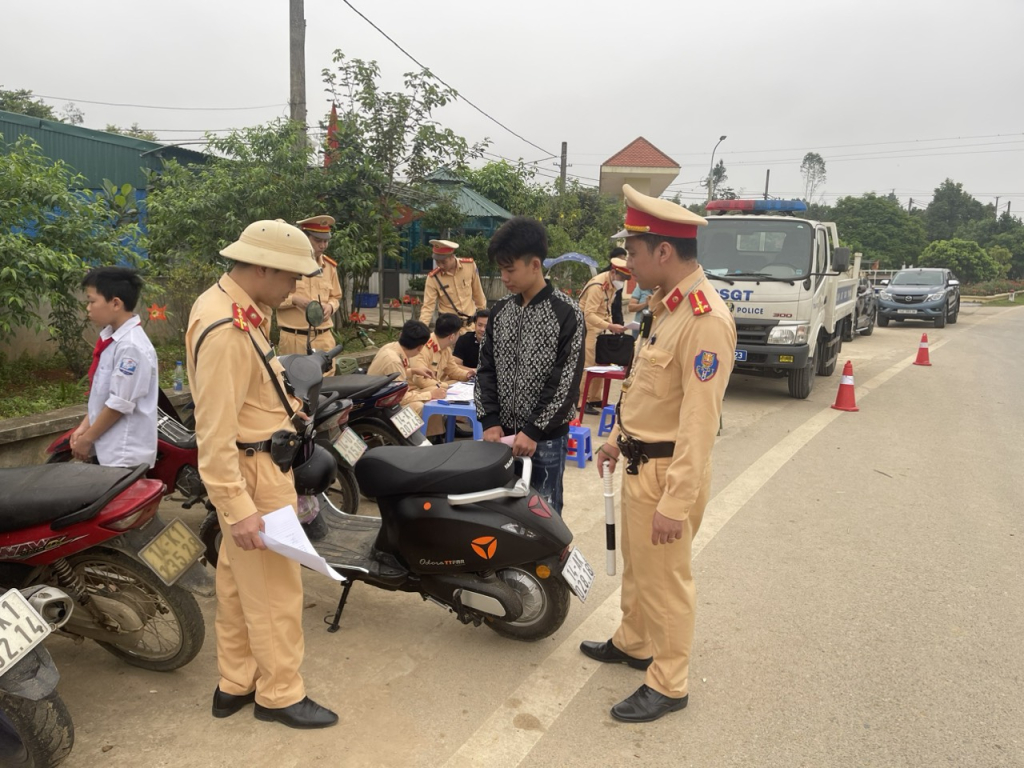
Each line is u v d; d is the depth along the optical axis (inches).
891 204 2004.2
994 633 140.3
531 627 131.3
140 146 512.1
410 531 126.6
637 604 122.8
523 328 129.5
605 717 113.7
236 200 332.2
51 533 103.1
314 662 126.8
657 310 111.4
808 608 149.2
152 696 115.8
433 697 117.5
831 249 400.2
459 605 127.6
